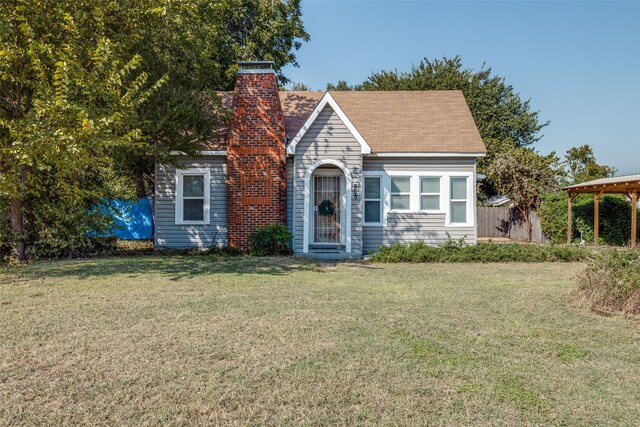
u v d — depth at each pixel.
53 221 13.27
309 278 9.86
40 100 9.54
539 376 4.30
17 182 10.81
